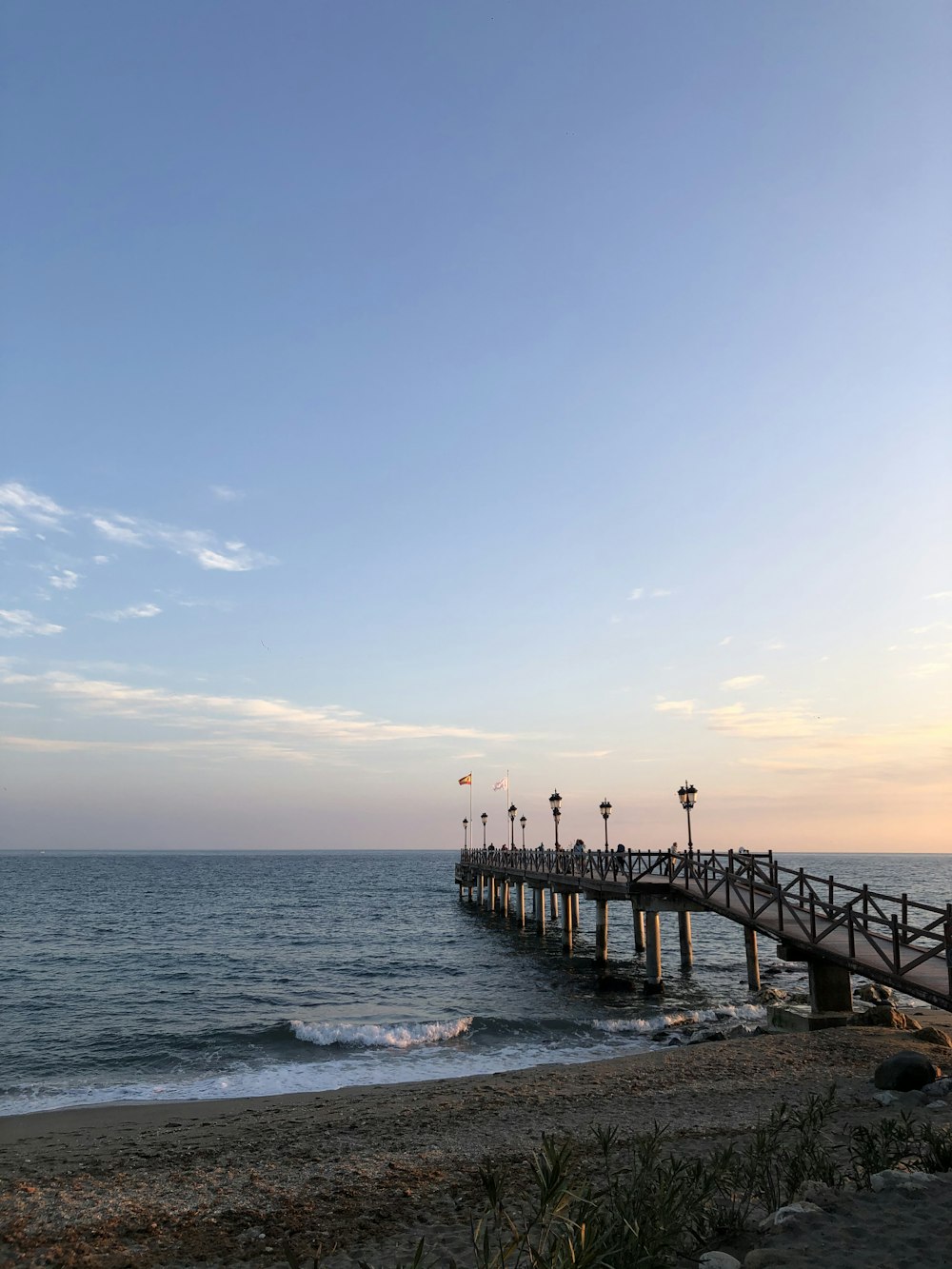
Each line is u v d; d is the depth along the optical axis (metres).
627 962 42.31
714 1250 6.75
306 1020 28.34
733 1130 11.83
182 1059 22.81
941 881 126.31
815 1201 7.54
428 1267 6.86
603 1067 17.72
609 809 39.03
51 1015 29.33
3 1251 8.50
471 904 81.56
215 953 46.66
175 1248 8.44
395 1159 11.43
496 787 81.19
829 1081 14.89
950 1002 13.91
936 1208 7.09
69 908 78.06
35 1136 14.73
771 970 39.97
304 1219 9.12
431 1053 22.77
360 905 85.19
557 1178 5.58
